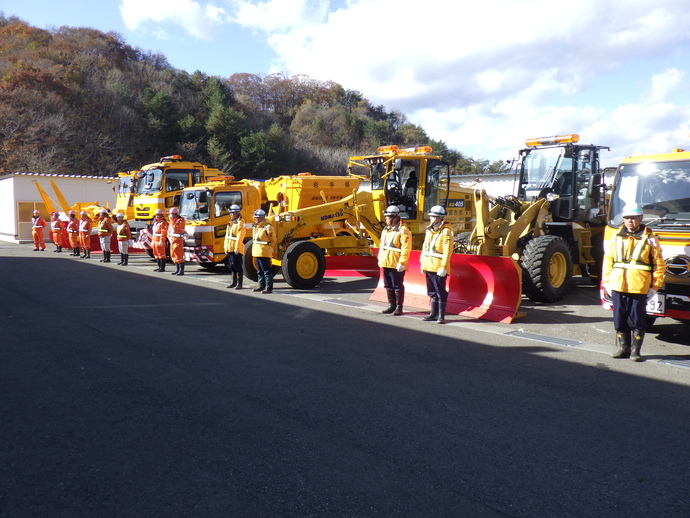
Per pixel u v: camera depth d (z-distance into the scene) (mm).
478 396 5340
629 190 7867
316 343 7371
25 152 43375
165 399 5195
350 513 3279
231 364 6340
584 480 3723
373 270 14383
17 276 14719
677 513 3330
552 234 11969
